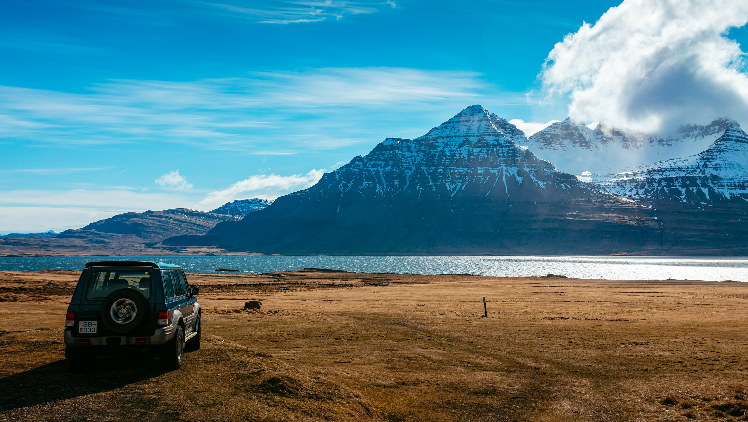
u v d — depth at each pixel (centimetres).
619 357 2011
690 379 1633
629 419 1245
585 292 6250
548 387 1542
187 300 1602
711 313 3703
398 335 2528
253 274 11488
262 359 1577
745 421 1209
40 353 1593
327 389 1328
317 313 3516
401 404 1344
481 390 1495
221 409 1068
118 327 1285
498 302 4675
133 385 1215
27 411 995
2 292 4753
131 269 1376
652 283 8700
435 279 10344
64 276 8712
